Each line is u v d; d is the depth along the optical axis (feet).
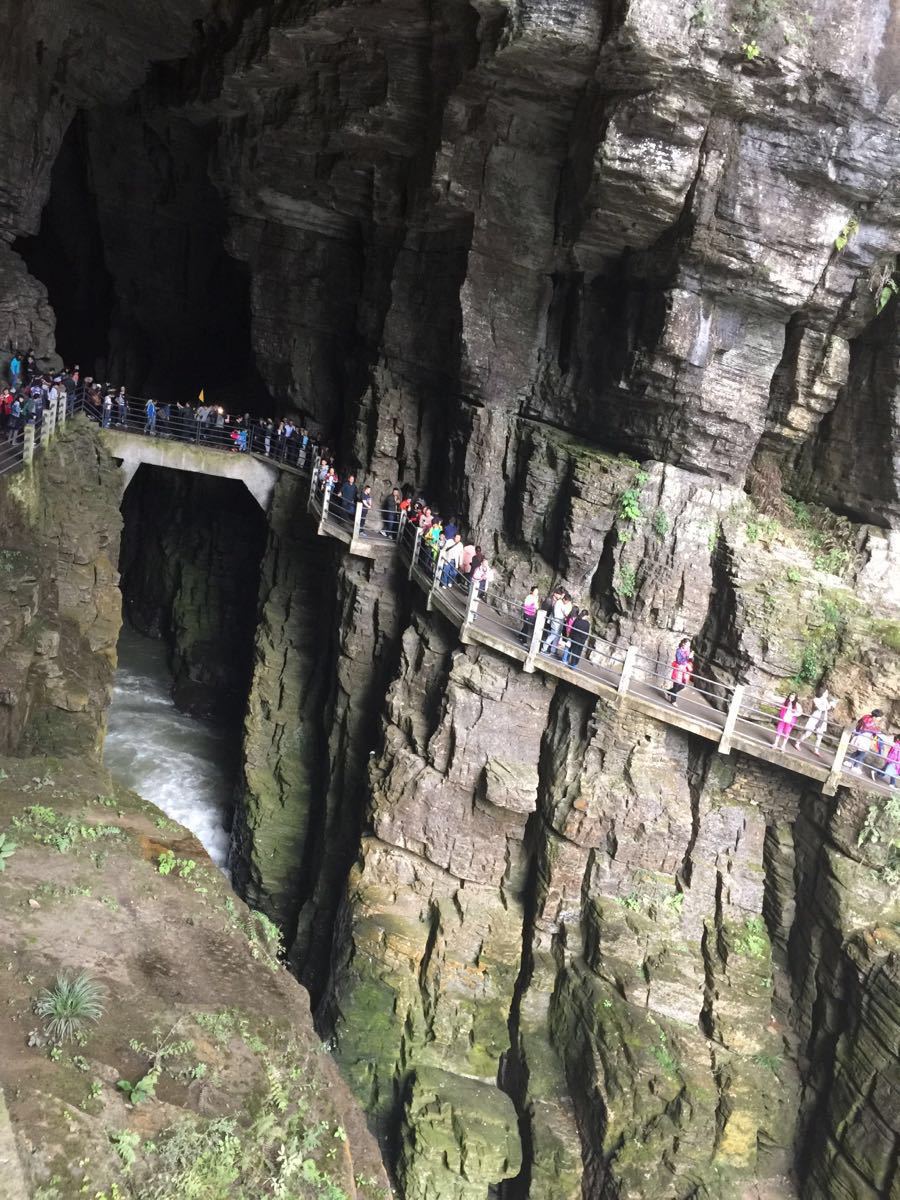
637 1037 58.90
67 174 105.29
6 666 56.39
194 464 88.53
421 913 69.05
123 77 85.25
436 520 75.51
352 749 79.51
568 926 65.05
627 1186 55.62
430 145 68.39
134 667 112.47
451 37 62.54
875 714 57.57
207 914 34.12
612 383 66.33
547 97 60.95
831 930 57.88
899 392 60.54
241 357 116.37
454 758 66.64
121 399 89.56
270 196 83.76
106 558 76.02
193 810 92.99
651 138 55.16
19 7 71.72
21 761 41.86
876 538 63.46
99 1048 25.99
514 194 66.85
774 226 56.29
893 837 56.13
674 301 59.47
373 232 82.38
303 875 85.81
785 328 63.21
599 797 63.26
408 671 71.41
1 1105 20.11
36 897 31.91
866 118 52.80
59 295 119.24
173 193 102.06
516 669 66.13
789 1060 60.34
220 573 108.99
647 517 65.16
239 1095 26.18
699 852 63.82
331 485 79.97
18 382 75.56
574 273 70.13
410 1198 58.95
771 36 50.39
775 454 68.49
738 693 56.54
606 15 52.29
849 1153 53.36
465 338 71.36
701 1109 56.70
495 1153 59.41
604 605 67.72
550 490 69.97
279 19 68.69
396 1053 66.69
